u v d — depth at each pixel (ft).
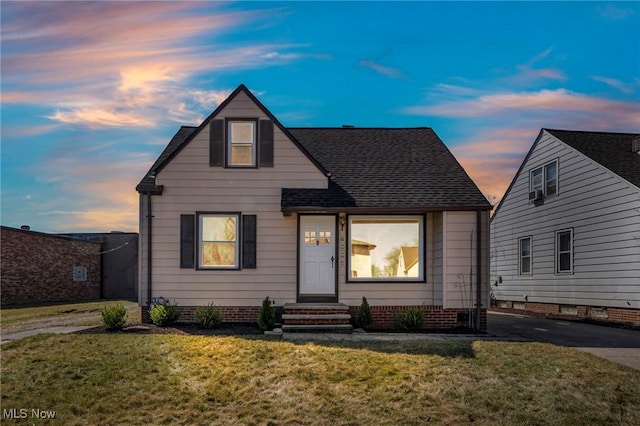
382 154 52.26
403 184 46.44
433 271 44.96
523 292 72.59
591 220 57.62
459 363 28.43
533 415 21.53
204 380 26.14
